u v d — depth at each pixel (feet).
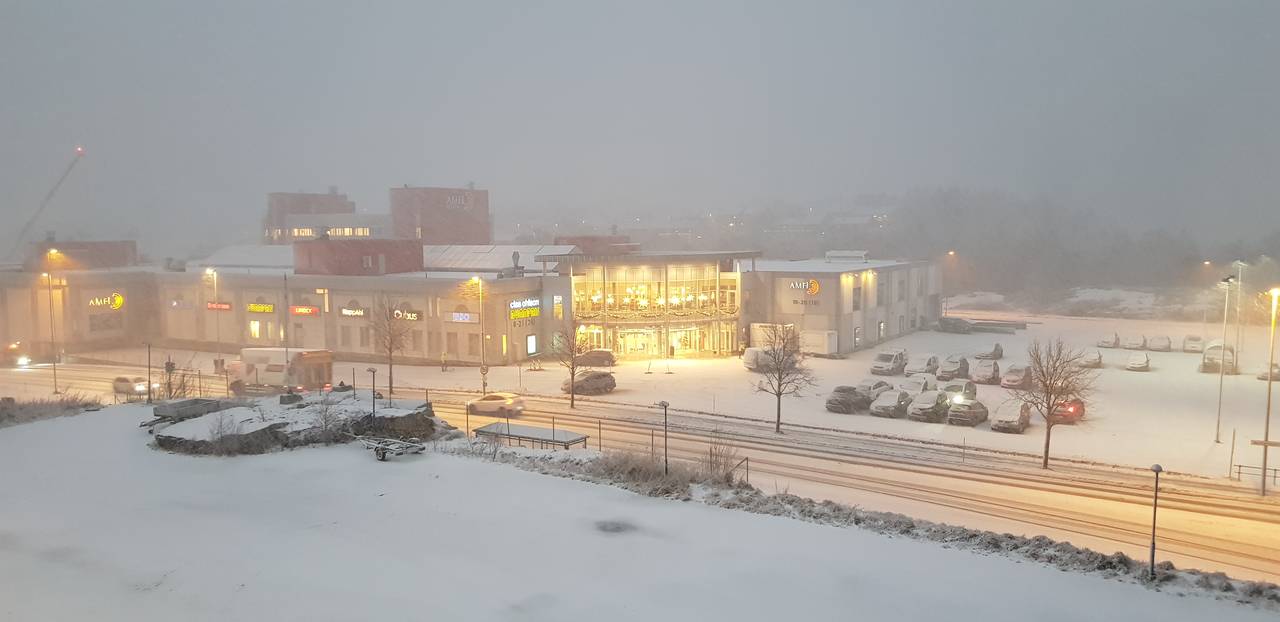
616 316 233.76
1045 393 131.54
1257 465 124.36
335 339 237.25
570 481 89.45
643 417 152.66
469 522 74.90
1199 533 89.10
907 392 169.27
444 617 55.36
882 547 70.54
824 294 238.07
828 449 128.47
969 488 106.63
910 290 297.12
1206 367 216.95
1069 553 69.00
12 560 65.10
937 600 59.21
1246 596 61.05
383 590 59.62
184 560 65.10
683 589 60.44
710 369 215.10
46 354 242.99
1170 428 150.61
